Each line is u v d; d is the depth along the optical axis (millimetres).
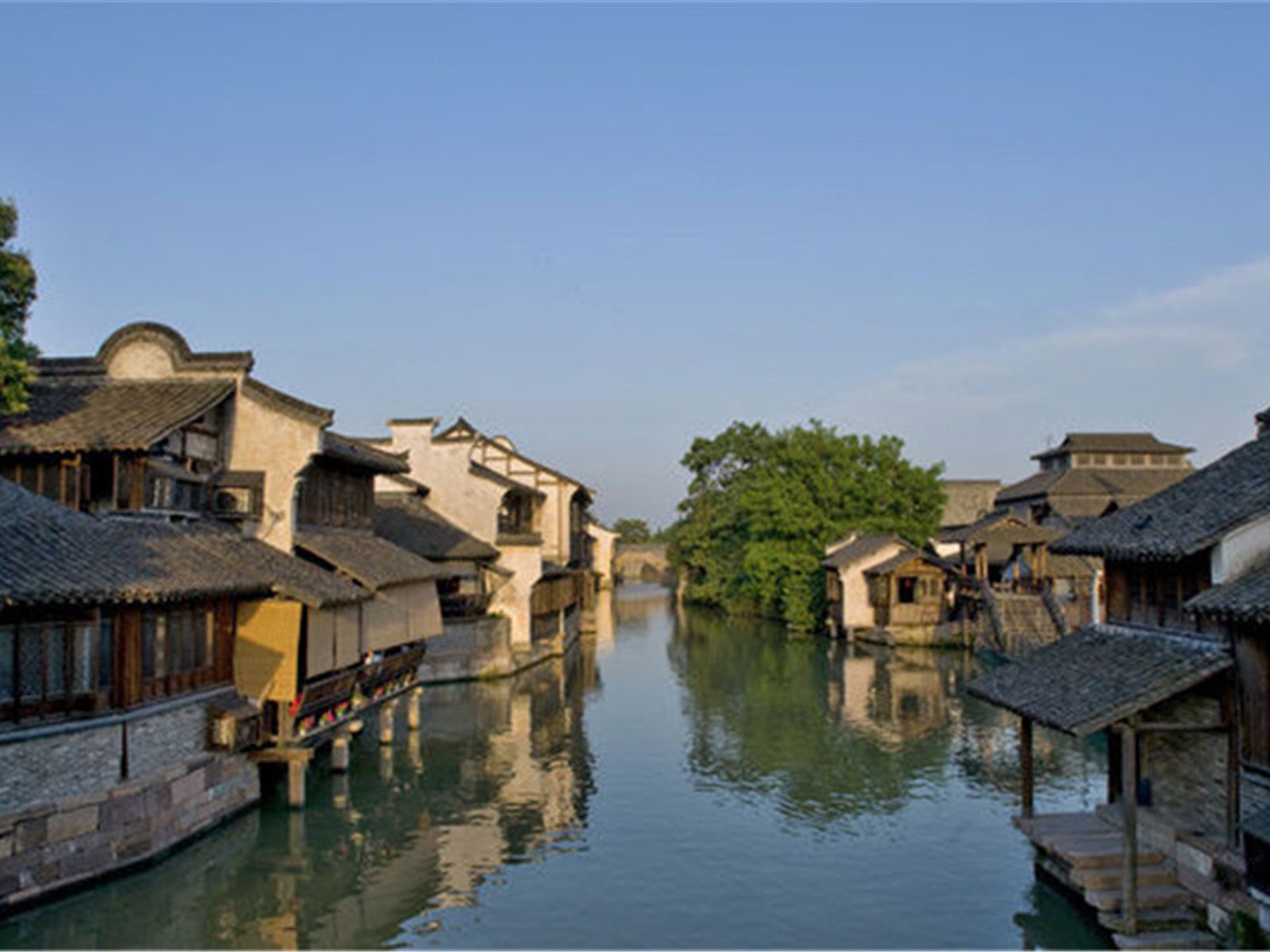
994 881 18062
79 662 16234
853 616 56406
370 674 25844
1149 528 17250
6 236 19875
